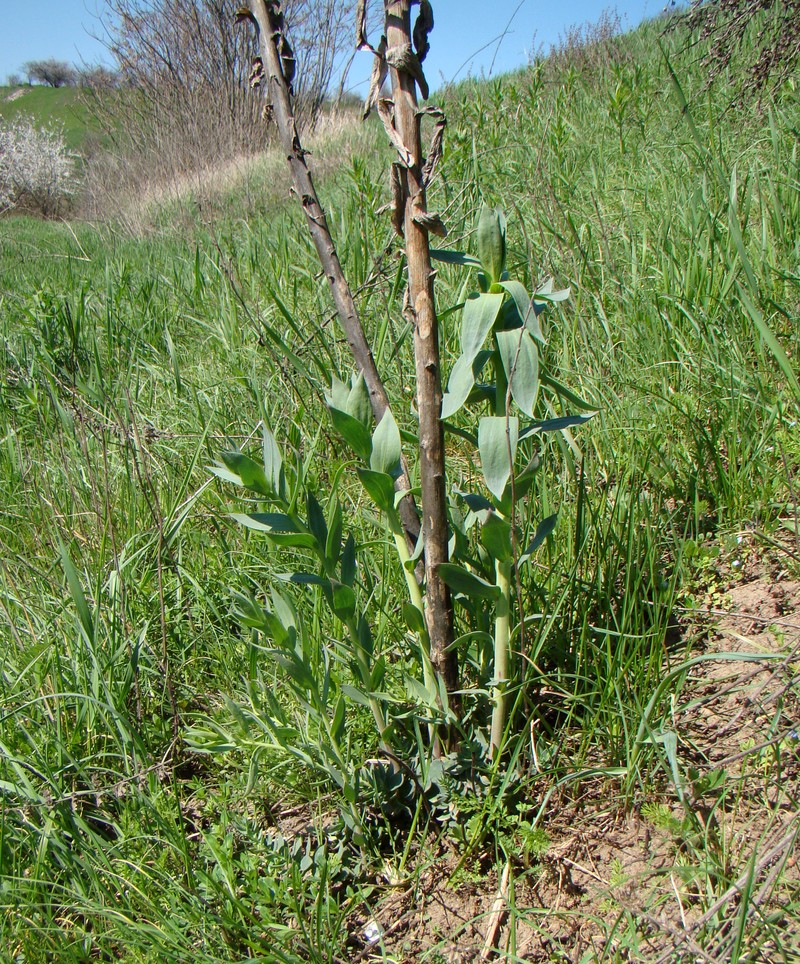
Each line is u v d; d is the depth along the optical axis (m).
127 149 15.88
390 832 1.82
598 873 1.71
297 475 1.69
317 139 12.74
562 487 2.49
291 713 2.12
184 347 4.96
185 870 1.78
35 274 8.53
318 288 4.39
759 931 1.38
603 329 3.39
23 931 1.71
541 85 7.90
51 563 2.92
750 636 2.13
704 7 5.59
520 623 1.74
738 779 1.67
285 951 1.62
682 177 4.43
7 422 4.29
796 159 3.98
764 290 3.23
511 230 4.14
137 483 3.21
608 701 1.90
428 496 1.68
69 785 2.13
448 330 3.58
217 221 8.26
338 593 1.61
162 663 2.37
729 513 2.52
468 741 1.83
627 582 2.02
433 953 1.64
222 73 15.23
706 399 2.89
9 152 21.62
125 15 15.49
